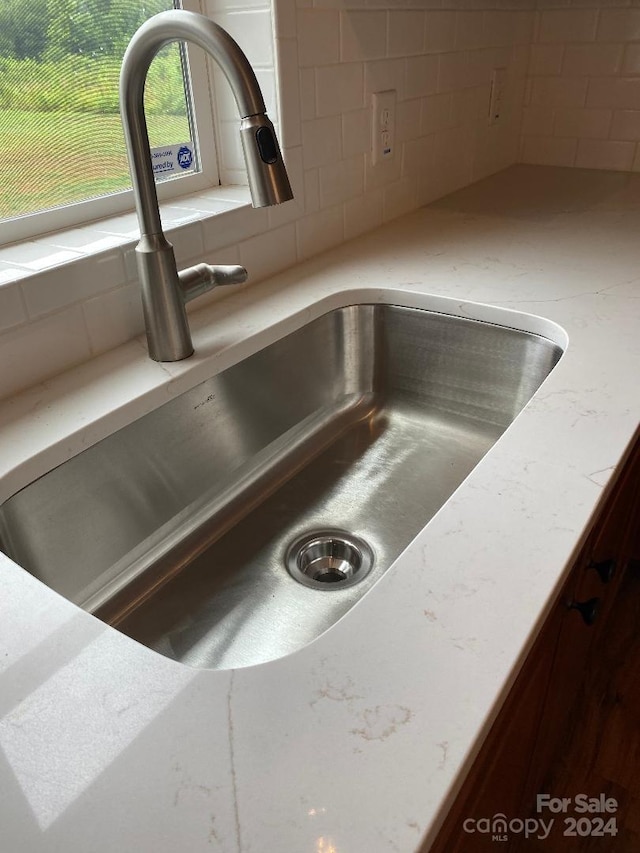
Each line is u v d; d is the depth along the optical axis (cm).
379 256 118
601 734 126
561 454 63
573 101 171
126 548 81
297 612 78
